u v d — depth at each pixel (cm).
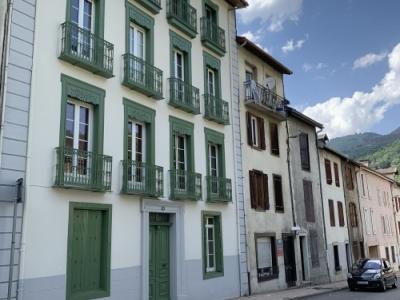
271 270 2178
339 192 3344
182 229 1586
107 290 1232
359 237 3597
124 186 1321
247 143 2117
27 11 1124
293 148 2634
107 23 1370
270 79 2384
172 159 1577
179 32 1727
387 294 2164
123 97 1391
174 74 1675
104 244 1255
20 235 1029
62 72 1191
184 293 1549
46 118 1130
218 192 1806
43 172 1104
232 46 2103
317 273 2667
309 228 2659
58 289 1098
